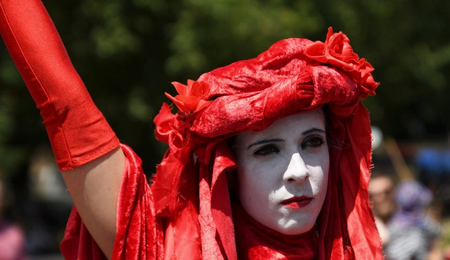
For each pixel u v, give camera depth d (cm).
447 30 2333
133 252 342
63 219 2377
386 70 2248
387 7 2119
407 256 858
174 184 357
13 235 828
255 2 1584
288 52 353
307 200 353
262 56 355
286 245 361
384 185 841
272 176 351
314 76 338
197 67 1509
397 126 2764
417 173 2247
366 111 383
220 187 355
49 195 2642
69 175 337
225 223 351
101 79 1673
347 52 361
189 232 358
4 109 1702
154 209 353
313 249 370
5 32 329
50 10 1566
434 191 1224
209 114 345
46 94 331
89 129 336
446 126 2883
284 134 349
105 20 1564
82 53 1602
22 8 330
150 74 1653
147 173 1761
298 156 349
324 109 371
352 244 368
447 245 1053
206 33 1516
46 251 2089
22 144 1988
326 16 1795
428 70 2294
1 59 1659
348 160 381
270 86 346
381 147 1407
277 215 352
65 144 334
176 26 1525
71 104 333
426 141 2795
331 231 376
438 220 1166
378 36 2147
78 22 1591
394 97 2331
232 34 1514
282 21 1552
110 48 1547
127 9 1593
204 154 360
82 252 353
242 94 343
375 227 374
